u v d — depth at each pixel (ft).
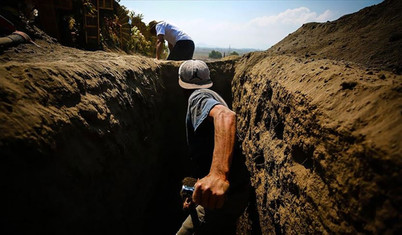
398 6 9.53
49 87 5.04
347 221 2.98
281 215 5.55
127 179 7.93
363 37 8.86
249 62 14.02
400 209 2.21
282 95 6.38
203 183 3.26
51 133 4.54
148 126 10.68
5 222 3.66
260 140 8.49
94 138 6.05
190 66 5.24
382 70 4.71
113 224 6.80
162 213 12.09
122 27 23.75
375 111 3.03
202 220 5.27
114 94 7.88
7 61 7.29
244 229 9.89
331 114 3.70
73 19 14.98
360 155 2.79
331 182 3.41
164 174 13.33
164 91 14.74
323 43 11.09
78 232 5.11
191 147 5.07
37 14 13.94
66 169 4.88
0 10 11.13
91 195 5.72
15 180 3.81
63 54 10.09
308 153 4.36
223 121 3.65
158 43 16.75
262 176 7.89
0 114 3.84
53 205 4.47
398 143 2.41
